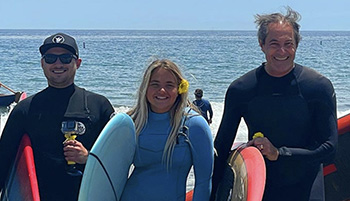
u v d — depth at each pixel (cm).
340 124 418
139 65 3272
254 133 337
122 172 303
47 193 343
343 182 422
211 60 3862
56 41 344
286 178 333
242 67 3259
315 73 325
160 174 300
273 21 318
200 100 1045
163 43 8525
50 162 343
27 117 347
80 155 330
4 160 354
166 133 300
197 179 305
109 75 2667
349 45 7962
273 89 324
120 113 304
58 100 348
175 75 300
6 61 3750
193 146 300
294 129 324
